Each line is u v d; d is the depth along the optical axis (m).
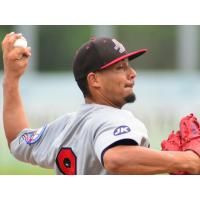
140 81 51.72
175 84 50.56
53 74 64.25
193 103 49.00
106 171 10.95
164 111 47.88
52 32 64.25
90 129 10.72
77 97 49.59
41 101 48.97
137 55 11.28
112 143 10.21
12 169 36.19
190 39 54.44
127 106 47.09
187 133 11.25
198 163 10.50
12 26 59.19
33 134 12.45
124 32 63.00
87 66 11.03
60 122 12.13
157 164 10.12
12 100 12.90
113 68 10.94
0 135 38.72
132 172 10.13
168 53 64.19
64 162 11.38
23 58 12.66
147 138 10.62
